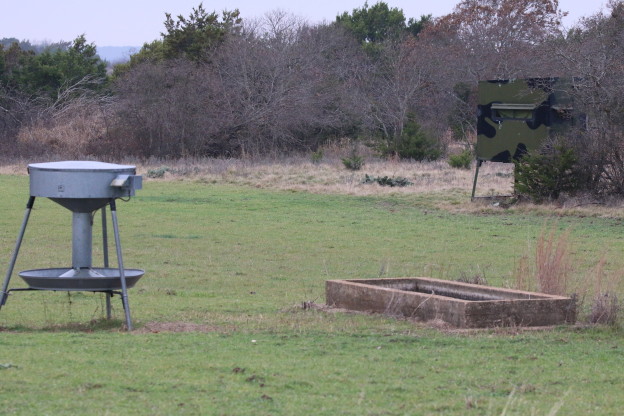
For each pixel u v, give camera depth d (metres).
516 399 9.86
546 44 60.44
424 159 70.94
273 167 65.31
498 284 21.20
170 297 19.08
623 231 34.31
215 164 68.06
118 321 15.11
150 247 29.55
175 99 76.69
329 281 17.27
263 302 18.36
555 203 41.94
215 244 30.64
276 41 85.00
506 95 43.19
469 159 62.81
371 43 103.81
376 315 15.85
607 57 45.47
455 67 86.00
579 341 13.64
